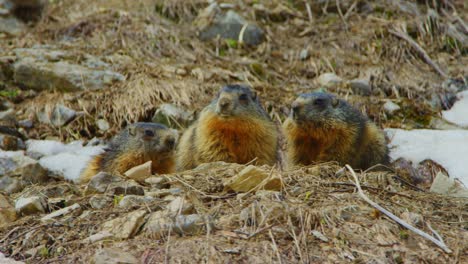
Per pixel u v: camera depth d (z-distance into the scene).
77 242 9.36
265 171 11.48
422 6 23.06
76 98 18.09
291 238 9.20
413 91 19.22
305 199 10.27
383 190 11.02
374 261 8.84
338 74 20.00
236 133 14.31
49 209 10.83
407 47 20.92
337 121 14.40
